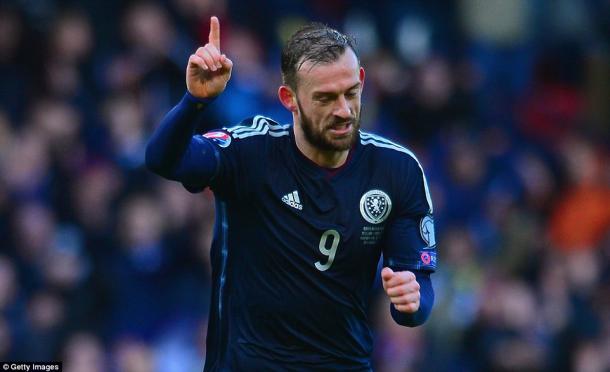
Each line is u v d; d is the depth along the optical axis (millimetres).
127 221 33562
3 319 31219
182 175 15688
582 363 35188
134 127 35375
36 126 35156
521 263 37719
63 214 34000
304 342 16312
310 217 16203
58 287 32250
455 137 41250
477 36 47344
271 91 37719
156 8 37406
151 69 36500
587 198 41500
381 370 33375
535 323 35281
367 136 16781
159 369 32188
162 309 33031
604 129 46531
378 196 16406
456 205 39062
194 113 15352
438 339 34094
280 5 41281
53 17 37375
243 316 16469
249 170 16234
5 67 36344
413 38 45219
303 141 16281
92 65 37125
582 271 37812
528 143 44250
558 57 47750
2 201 33312
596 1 48750
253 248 16344
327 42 15727
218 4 38844
